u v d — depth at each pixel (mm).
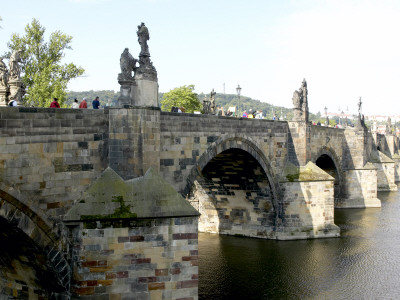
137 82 39844
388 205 115312
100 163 37625
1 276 43188
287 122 74688
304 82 75562
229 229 78062
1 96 42125
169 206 37375
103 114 37844
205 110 66000
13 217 32531
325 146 96312
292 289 51656
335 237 75375
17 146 32188
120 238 35938
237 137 59875
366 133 115000
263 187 72562
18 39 80000
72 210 35156
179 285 37344
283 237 72625
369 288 52219
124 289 36031
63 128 35156
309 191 73625
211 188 77938
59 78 80812
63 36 83188
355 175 111938
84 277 35156
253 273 57125
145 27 40469
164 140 45562
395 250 68062
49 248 34750
